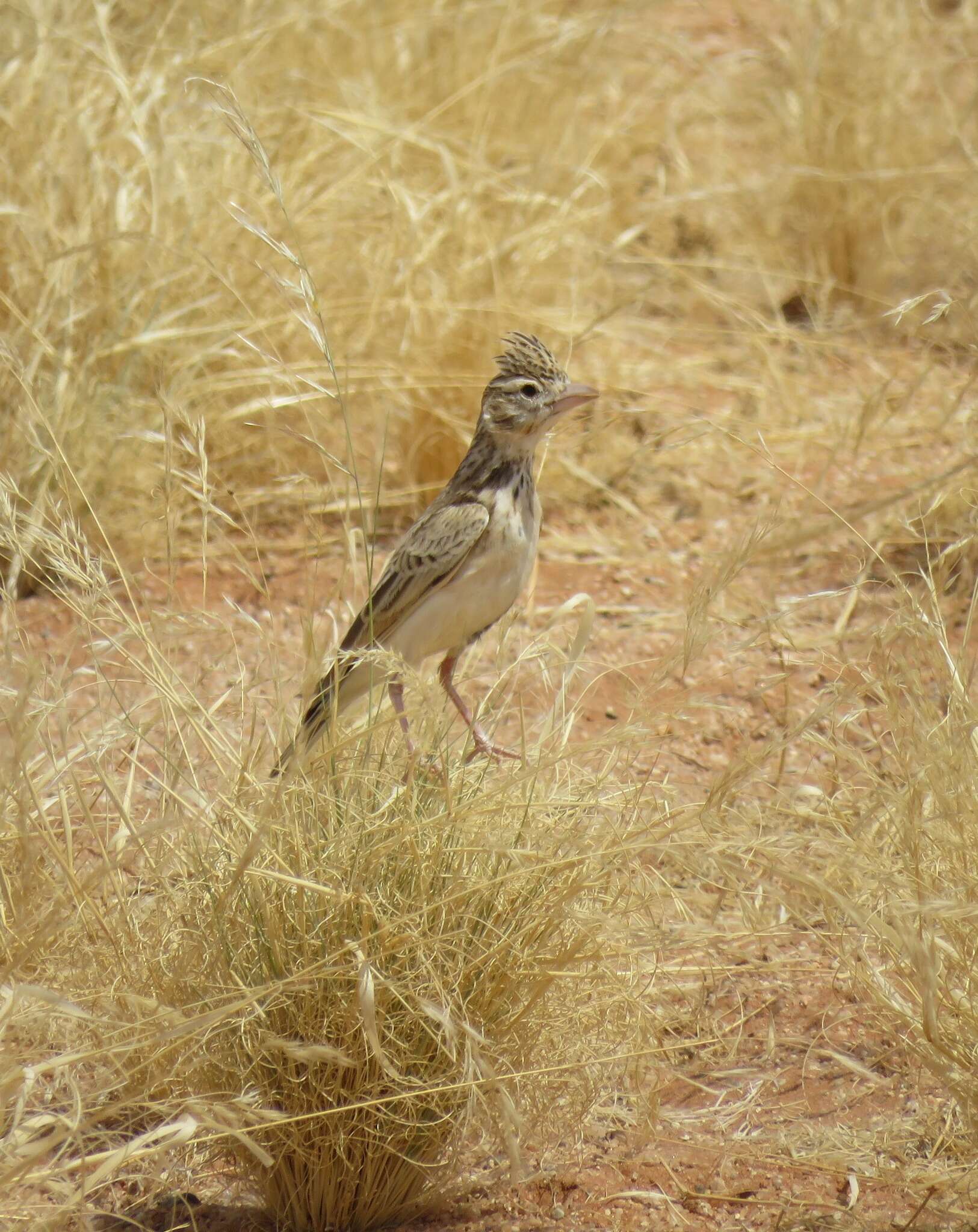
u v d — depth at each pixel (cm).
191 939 779
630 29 2328
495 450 1052
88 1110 735
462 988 759
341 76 1892
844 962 805
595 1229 772
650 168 2206
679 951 970
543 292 1778
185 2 1819
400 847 761
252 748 834
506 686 1138
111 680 999
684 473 1644
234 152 1631
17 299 1498
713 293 1866
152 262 1534
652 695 933
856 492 1564
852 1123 842
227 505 1538
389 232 1661
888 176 1972
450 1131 774
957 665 838
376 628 1052
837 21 2114
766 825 969
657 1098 812
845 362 1872
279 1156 762
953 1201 761
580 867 781
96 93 1641
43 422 1059
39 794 870
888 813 805
